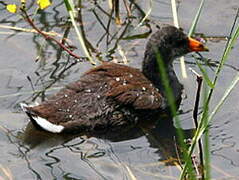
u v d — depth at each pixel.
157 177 12.19
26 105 13.16
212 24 16.33
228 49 11.02
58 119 13.17
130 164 12.57
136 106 13.77
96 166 12.48
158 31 14.63
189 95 14.58
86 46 15.84
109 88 13.59
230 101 14.10
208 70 15.04
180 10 16.83
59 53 15.58
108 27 16.45
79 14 16.75
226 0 17.03
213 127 13.47
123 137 13.46
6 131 13.30
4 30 16.14
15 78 14.72
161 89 14.34
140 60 15.40
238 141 13.09
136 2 17.20
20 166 12.45
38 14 16.66
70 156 12.77
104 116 13.46
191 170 10.34
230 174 12.19
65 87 13.69
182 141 10.30
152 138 13.46
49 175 12.23
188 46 14.77
